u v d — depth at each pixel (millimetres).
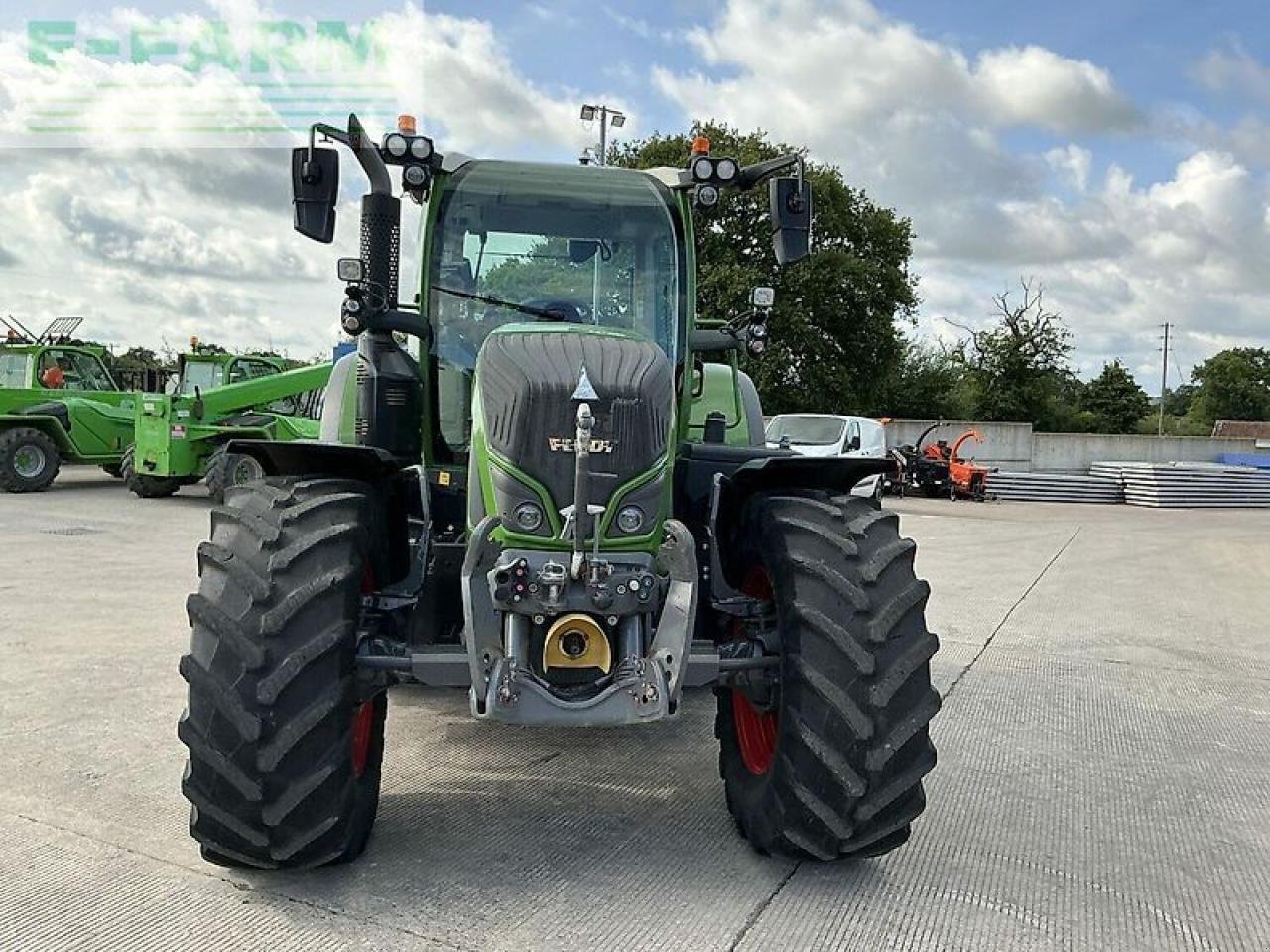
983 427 30625
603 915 2965
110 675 5297
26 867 3156
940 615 7906
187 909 2916
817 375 29609
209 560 3035
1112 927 3047
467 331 4195
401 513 3660
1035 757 4613
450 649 3129
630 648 3125
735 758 3619
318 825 2924
